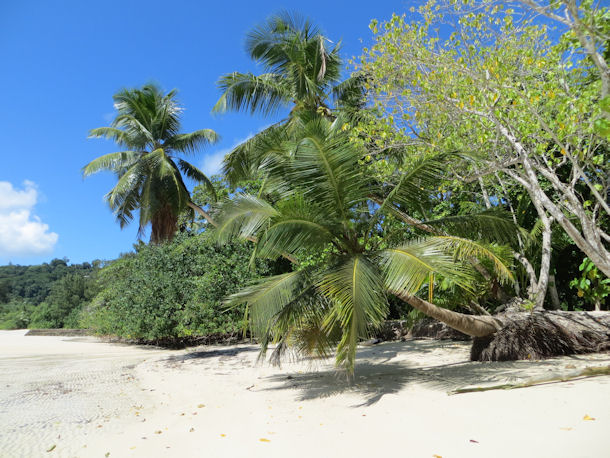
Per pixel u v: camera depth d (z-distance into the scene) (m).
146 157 19.19
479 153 8.93
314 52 15.96
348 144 8.13
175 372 12.14
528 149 9.36
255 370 11.57
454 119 9.75
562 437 4.00
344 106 15.66
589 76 8.23
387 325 17.95
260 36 15.91
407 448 4.31
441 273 6.63
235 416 6.46
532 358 8.88
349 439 4.80
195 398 8.33
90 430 6.20
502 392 5.89
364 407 6.20
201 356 15.92
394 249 7.70
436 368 9.05
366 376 8.94
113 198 19.27
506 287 12.52
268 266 20.52
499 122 8.40
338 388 7.90
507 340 9.20
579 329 9.27
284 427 5.57
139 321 20.30
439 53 9.70
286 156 9.09
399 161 12.36
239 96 16.06
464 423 4.82
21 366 15.09
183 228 24.34
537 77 9.25
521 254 11.75
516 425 4.52
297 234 7.75
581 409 4.68
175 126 21.00
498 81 8.09
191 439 5.39
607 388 5.36
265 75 17.09
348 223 8.38
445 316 8.69
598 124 3.73
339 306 6.90
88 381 11.30
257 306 8.02
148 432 5.89
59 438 5.81
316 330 8.78
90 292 53.72
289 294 8.26
